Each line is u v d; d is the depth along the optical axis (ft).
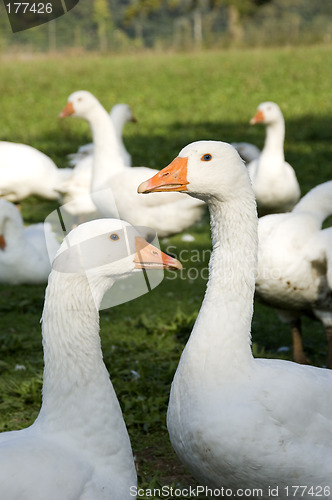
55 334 17.48
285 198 51.88
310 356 34.73
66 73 173.88
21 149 57.11
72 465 16.46
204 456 19.19
